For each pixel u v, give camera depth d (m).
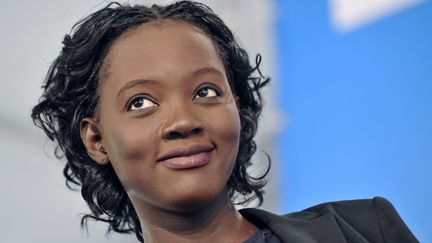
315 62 5.72
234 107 2.70
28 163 5.21
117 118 2.70
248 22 5.86
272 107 5.70
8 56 5.21
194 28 2.82
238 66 3.12
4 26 5.23
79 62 2.93
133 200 2.80
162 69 2.64
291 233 2.75
